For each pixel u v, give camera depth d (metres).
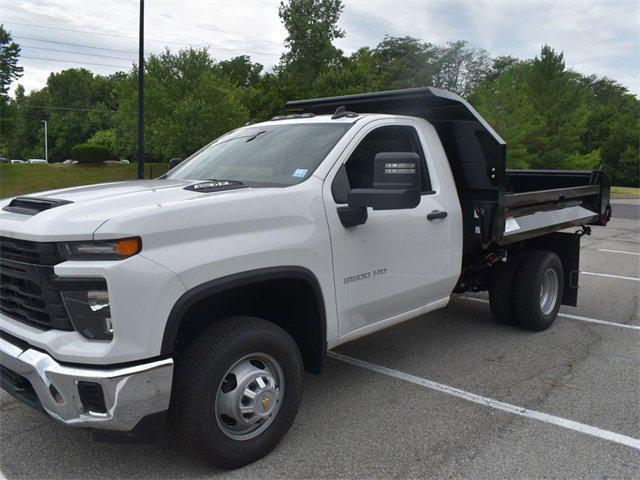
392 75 56.72
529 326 5.90
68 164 41.09
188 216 2.96
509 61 62.78
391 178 3.31
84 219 2.78
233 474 3.22
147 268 2.76
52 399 2.83
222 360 3.08
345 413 4.01
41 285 2.84
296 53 52.50
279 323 3.90
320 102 5.41
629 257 11.35
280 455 3.43
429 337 5.80
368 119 4.30
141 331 2.76
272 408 3.37
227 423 3.26
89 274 2.70
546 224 5.79
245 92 41.16
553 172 7.21
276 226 3.37
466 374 4.77
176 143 31.25
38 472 3.24
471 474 3.25
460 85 58.78
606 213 7.04
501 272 5.90
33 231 2.81
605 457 3.45
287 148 4.16
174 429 3.10
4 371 3.24
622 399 4.29
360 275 3.93
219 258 3.02
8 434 3.67
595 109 66.50
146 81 31.44
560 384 4.57
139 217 2.79
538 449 3.53
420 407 4.12
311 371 3.81
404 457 3.42
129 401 2.75
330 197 3.75
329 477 3.20
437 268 4.68
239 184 3.65
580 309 7.04
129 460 3.36
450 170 4.97
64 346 2.77
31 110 102.38
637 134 57.69
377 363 5.04
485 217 4.95
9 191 32.62
